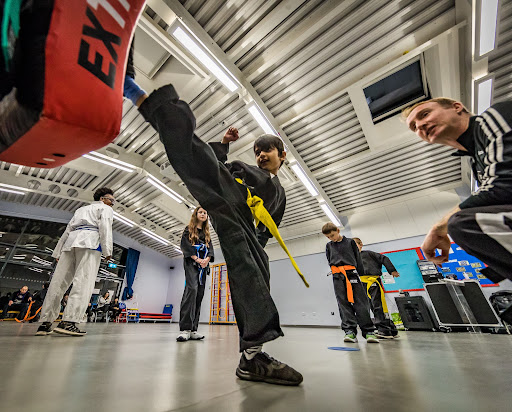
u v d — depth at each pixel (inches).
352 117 189.6
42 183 267.7
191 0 125.9
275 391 25.3
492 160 21.5
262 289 29.2
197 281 99.2
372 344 81.7
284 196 47.4
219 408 19.5
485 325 166.7
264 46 147.0
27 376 28.9
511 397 23.1
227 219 31.0
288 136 209.6
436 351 62.6
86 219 93.4
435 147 207.9
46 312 85.4
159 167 252.5
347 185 265.7
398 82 172.4
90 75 19.0
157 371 35.1
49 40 17.3
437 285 191.8
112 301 374.0
